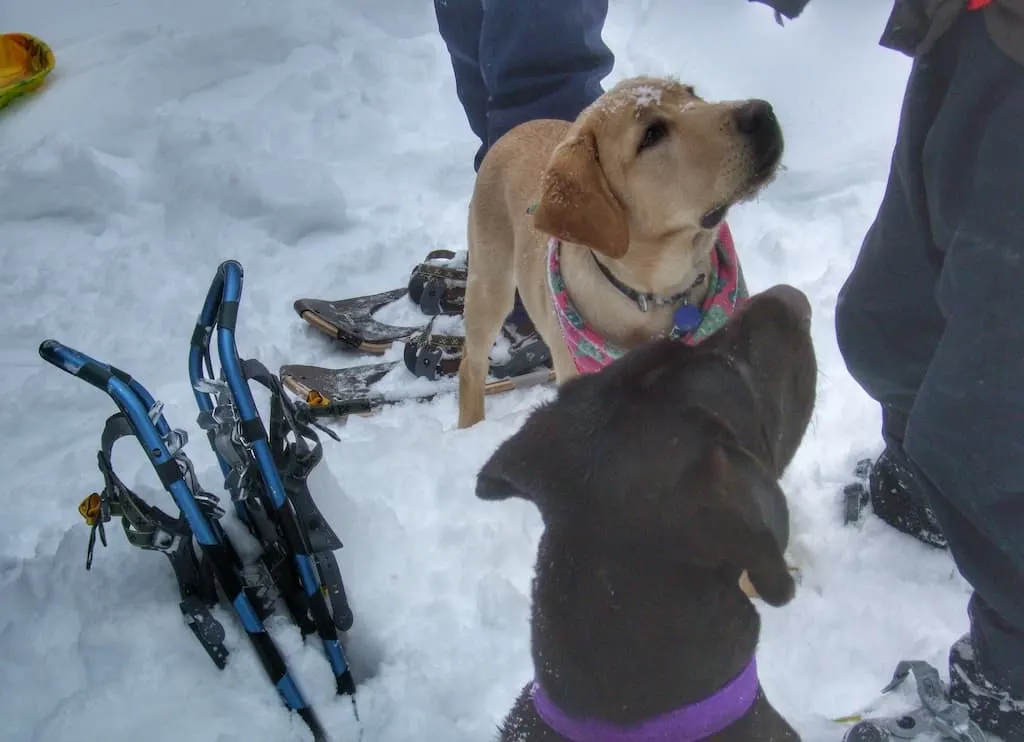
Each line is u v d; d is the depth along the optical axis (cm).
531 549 131
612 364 83
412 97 262
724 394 79
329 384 174
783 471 87
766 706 84
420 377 175
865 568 126
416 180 233
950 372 91
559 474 78
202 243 216
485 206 160
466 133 250
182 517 116
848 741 102
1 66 284
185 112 261
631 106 123
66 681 112
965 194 93
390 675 116
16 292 206
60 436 167
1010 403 89
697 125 120
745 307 86
